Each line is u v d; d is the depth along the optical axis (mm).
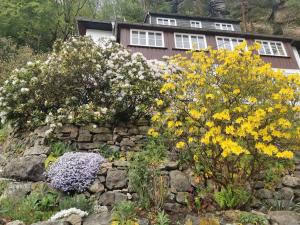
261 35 16297
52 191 5434
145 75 7699
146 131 7527
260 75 4984
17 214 4684
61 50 8094
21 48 14906
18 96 7535
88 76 7816
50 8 20844
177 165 5711
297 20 29938
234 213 4539
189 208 5031
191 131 5055
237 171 5113
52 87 7598
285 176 5910
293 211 4992
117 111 7559
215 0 33438
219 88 5027
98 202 5273
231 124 4801
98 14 25719
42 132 7246
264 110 4719
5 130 9312
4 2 20047
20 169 5934
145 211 4797
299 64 16734
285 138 4707
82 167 5629
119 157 6836
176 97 5293
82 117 7270
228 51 5441
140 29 15188
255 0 32688
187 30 15633
